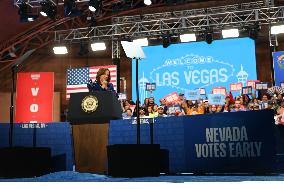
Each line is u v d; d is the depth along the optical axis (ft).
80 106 14.75
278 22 43.16
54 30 56.03
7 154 14.21
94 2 46.01
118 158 13.34
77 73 48.44
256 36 45.80
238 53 48.91
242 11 45.88
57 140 15.56
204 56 50.11
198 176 13.46
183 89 50.34
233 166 13.80
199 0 54.65
